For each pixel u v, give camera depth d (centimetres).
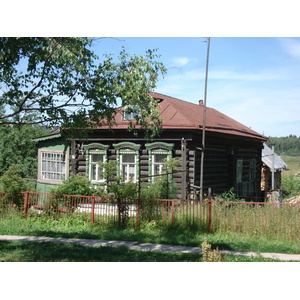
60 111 1202
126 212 1370
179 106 2195
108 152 2042
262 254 1000
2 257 916
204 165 1958
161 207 1346
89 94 1143
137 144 1950
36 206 1521
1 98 1193
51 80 1130
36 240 1167
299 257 973
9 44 1019
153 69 1152
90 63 1145
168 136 1847
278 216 1182
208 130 1858
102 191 1648
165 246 1091
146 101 1170
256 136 2677
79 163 2117
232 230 1238
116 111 1201
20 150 3178
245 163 2525
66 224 1406
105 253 973
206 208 1286
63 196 1484
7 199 1576
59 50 1017
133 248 1060
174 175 1809
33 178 3086
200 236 1199
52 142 2253
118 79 1136
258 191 2641
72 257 926
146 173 1927
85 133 1291
